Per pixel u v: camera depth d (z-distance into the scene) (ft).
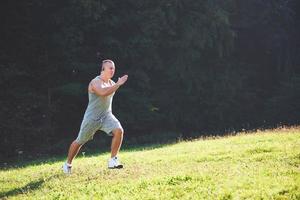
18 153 78.43
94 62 95.30
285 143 42.22
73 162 44.57
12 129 81.51
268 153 37.24
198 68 105.50
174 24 98.99
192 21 99.71
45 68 90.63
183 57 100.78
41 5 88.58
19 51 90.89
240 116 109.60
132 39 94.58
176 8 98.12
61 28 89.66
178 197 25.99
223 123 107.34
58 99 90.94
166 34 99.45
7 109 83.71
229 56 112.78
